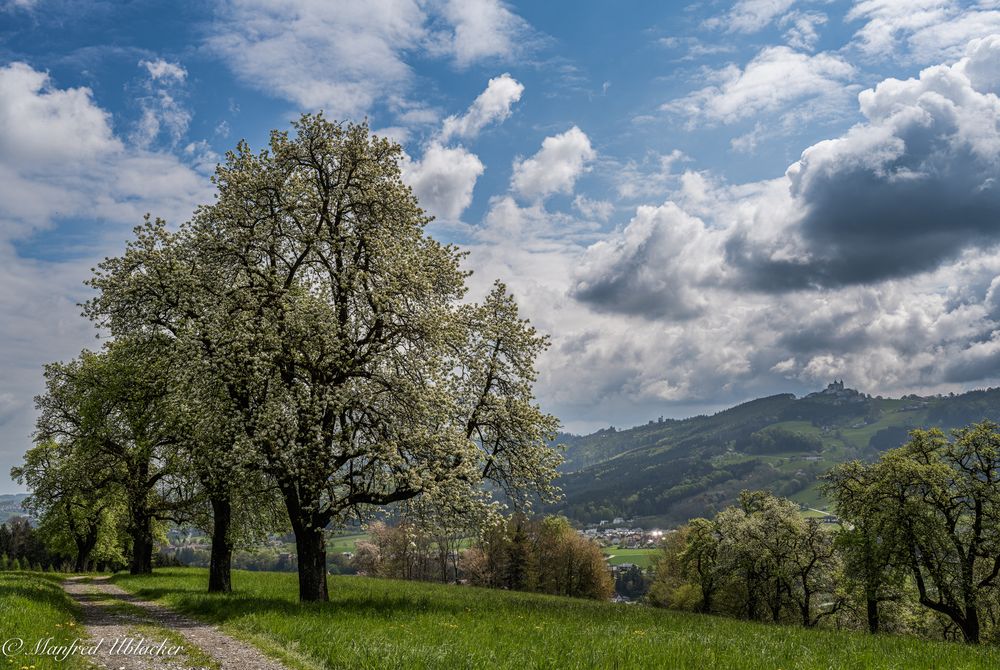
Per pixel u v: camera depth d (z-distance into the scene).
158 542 55.41
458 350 26.91
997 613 46.53
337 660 11.98
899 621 48.91
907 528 41.09
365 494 23.47
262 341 22.41
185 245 27.12
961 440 42.22
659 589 93.69
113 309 29.34
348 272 24.61
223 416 22.00
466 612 21.61
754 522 55.69
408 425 23.47
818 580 53.16
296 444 21.58
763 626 23.22
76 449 39.03
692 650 14.31
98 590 34.34
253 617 17.41
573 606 28.17
